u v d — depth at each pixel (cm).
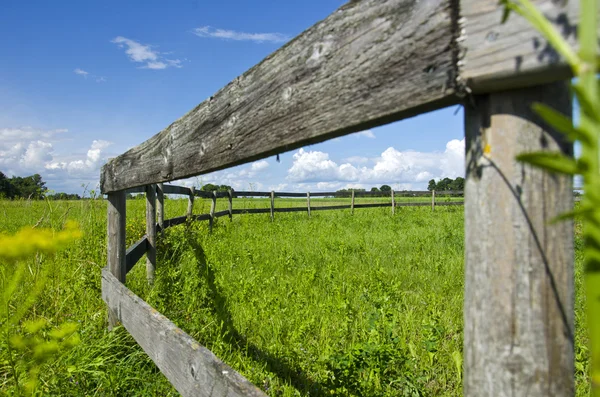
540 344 77
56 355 273
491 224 82
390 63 105
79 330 336
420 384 294
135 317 282
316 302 459
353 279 543
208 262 605
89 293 427
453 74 87
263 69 161
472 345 85
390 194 2184
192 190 1004
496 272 81
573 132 26
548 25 32
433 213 1900
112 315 366
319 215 1773
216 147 198
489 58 79
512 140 80
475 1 83
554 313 76
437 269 624
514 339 79
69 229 185
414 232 1100
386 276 567
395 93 104
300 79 139
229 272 588
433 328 347
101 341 325
